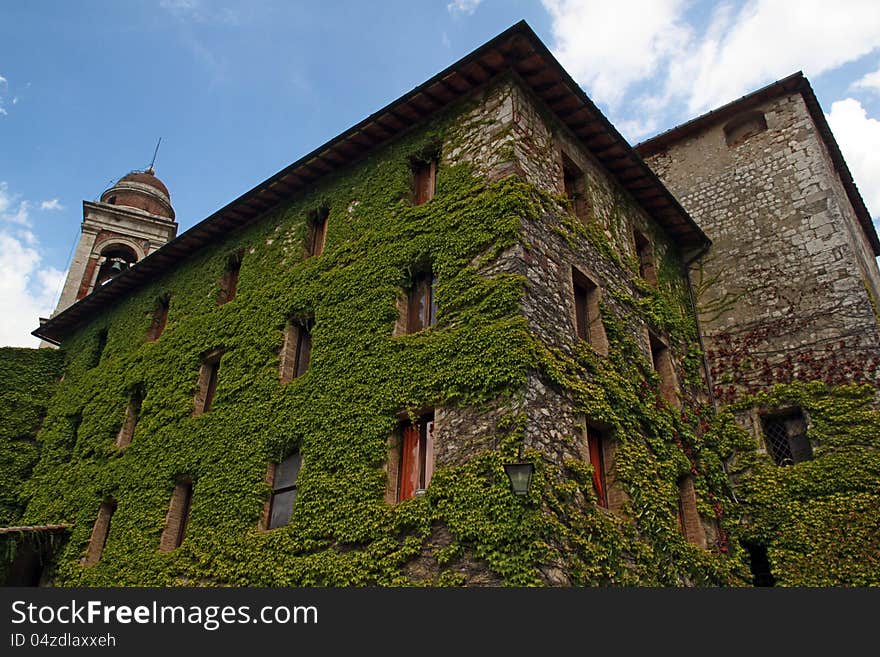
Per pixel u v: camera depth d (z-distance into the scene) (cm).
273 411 1305
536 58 1261
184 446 1447
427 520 965
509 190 1166
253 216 1725
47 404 2064
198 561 1248
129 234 3158
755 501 1366
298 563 1080
